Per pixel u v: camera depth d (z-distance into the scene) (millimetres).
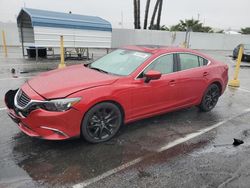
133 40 24984
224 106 6703
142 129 4922
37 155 3816
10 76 9312
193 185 3309
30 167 3516
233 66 15523
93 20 15375
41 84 4172
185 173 3562
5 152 3859
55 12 14680
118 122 4426
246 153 4219
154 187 3234
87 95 3945
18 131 4555
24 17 14477
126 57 5082
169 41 26859
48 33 13617
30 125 3830
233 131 5102
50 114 3717
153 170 3602
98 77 4406
